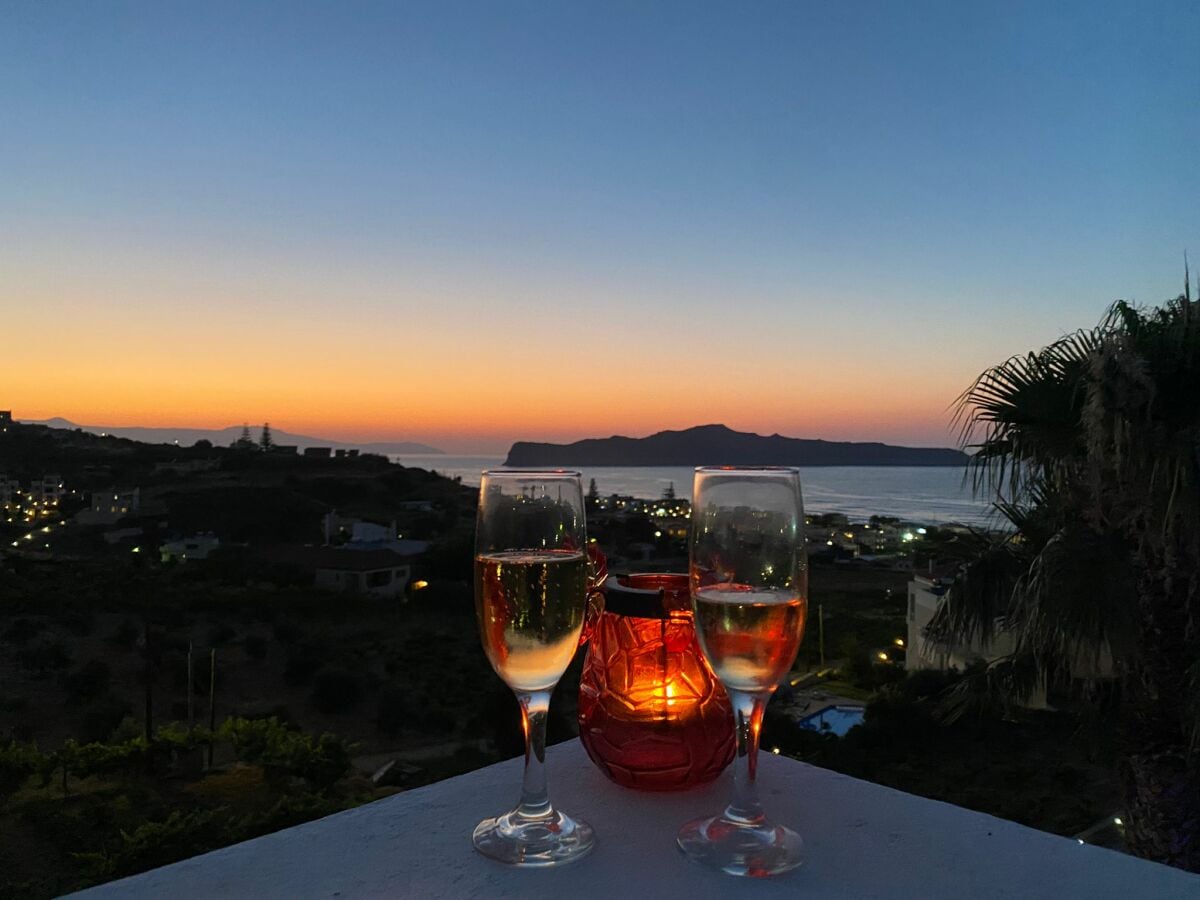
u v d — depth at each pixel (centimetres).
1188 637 379
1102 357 341
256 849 76
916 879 71
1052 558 376
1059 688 460
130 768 1423
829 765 1048
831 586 3133
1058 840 79
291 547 5194
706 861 71
